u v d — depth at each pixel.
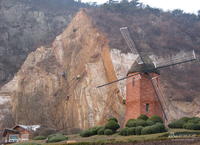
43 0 152.25
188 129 45.25
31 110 91.38
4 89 100.06
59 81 95.88
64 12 144.62
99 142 41.12
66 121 87.94
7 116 92.56
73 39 103.06
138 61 53.88
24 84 96.19
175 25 130.75
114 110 83.00
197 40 126.31
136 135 44.75
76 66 96.12
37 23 132.50
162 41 115.56
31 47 122.94
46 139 55.19
